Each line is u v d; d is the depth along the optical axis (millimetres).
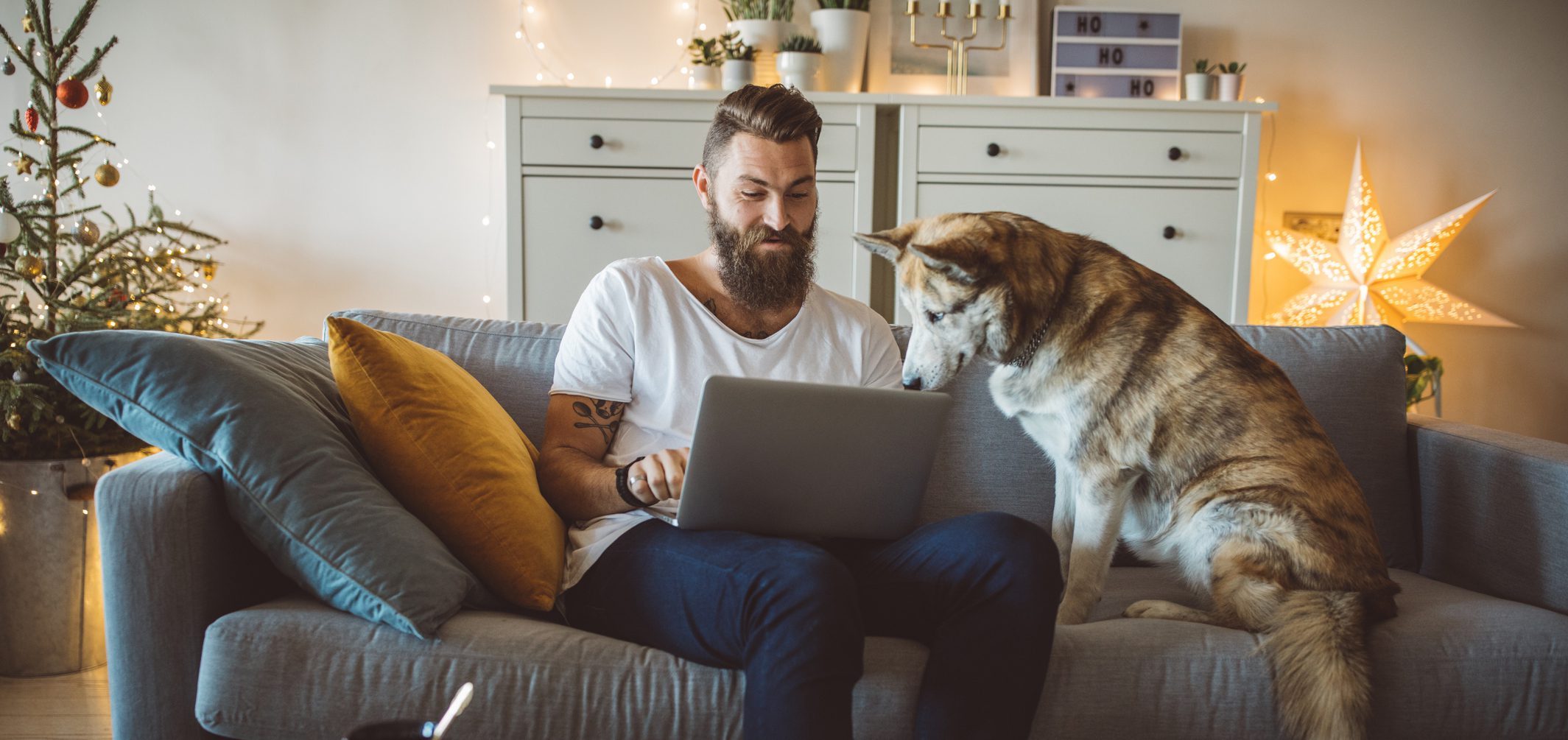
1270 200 3764
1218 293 3232
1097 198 3186
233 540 1264
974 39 3576
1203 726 1299
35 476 2016
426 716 1160
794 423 1222
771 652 1108
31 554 2031
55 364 1234
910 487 1340
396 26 3525
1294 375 1914
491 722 1172
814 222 1607
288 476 1211
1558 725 1353
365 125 3559
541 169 3096
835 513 1310
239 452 1208
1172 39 3514
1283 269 3783
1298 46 3705
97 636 2129
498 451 1393
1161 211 3195
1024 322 1618
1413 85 3742
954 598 1236
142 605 1174
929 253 1532
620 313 1480
